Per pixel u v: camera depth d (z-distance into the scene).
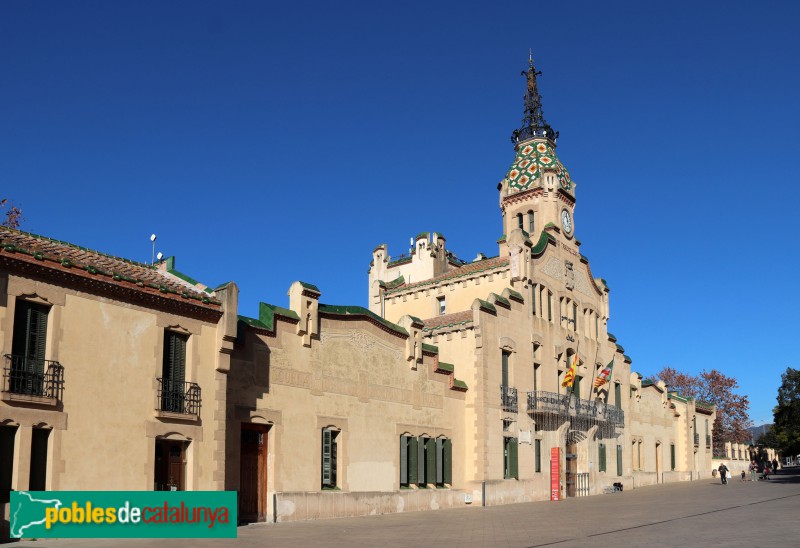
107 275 20.86
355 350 31.03
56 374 19.36
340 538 21.39
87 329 20.34
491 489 36.62
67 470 19.41
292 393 27.81
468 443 36.91
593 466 47.62
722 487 49.94
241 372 25.89
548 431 42.72
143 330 21.75
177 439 22.20
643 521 26.62
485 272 42.97
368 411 31.23
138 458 21.06
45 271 19.45
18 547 17.80
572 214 49.22
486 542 20.56
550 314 44.97
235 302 24.31
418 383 34.41
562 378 44.97
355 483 30.02
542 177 47.34
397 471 32.31
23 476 18.44
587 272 50.59
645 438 59.12
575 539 21.20
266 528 24.17
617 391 53.75
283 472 27.02
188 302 22.92
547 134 50.12
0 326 18.41
